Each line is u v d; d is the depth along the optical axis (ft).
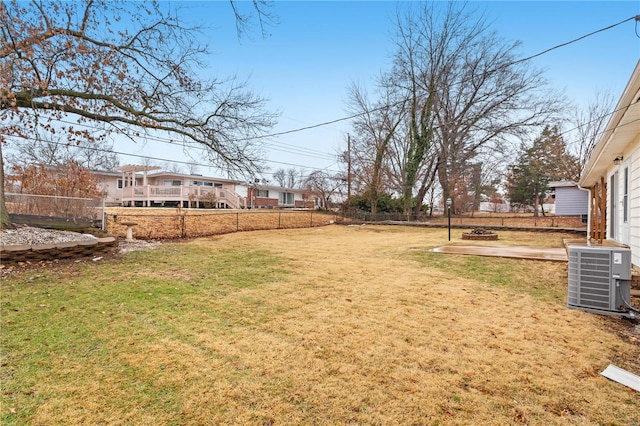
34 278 17.12
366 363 9.04
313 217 66.95
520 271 19.83
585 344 10.35
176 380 8.11
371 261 23.26
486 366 8.96
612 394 7.77
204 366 8.77
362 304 13.91
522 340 10.60
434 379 8.30
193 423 6.65
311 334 10.86
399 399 7.49
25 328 10.89
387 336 10.77
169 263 21.77
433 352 9.72
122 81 26.63
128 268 19.98
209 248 28.71
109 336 10.46
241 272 19.57
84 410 6.95
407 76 73.15
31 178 36.14
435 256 24.80
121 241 30.09
